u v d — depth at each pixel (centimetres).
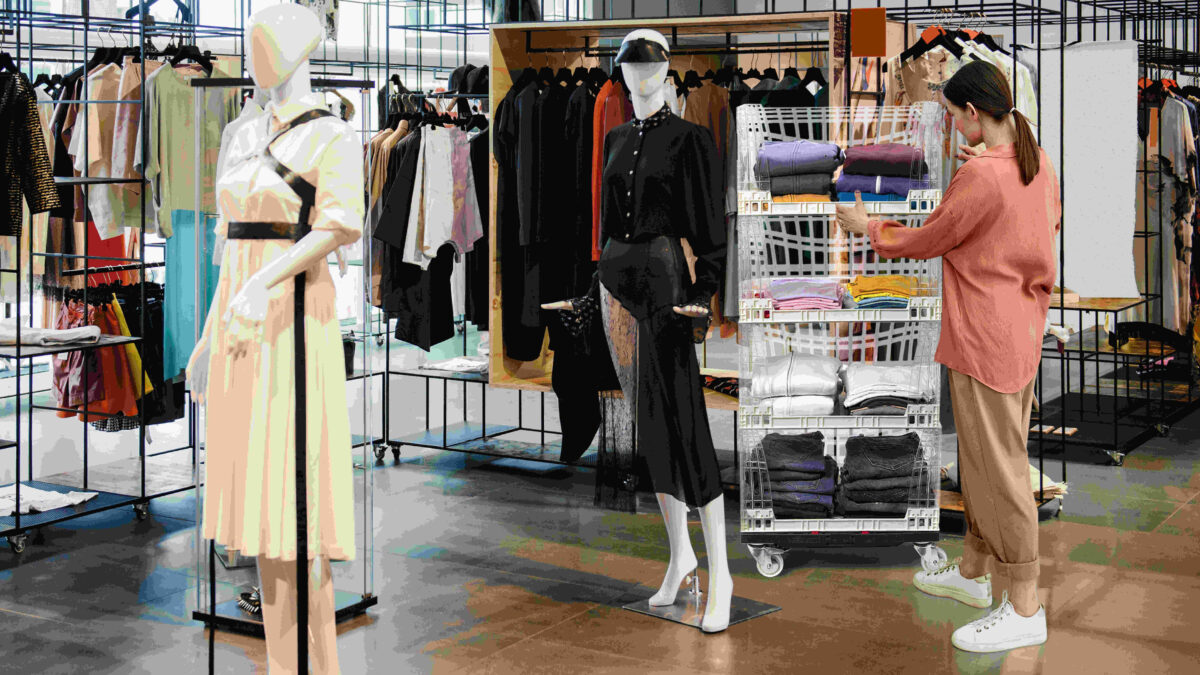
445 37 960
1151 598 411
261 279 274
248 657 362
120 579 438
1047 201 366
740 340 423
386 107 657
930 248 368
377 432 678
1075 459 622
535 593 421
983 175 357
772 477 426
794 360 436
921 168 403
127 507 542
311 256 280
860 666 352
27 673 348
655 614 399
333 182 283
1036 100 511
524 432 685
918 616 396
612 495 411
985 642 363
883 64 541
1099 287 599
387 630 384
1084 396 778
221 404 291
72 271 578
